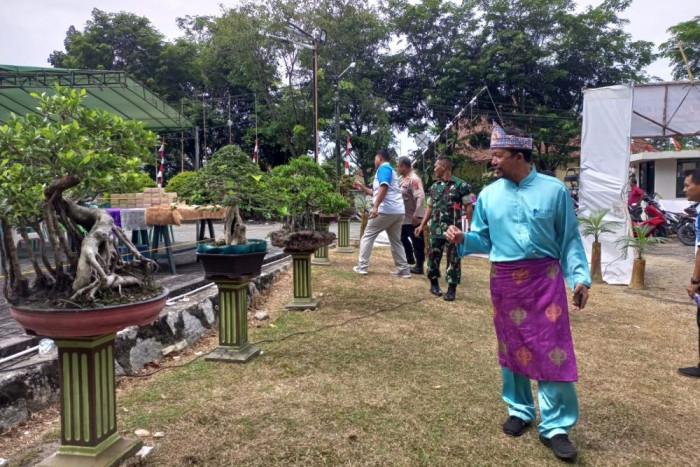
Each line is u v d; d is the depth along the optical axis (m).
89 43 25.61
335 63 22.95
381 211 7.24
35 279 2.50
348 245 9.92
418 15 25.05
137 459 2.56
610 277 8.52
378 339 4.61
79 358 2.40
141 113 17.27
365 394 3.43
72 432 2.45
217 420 3.01
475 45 25.08
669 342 5.06
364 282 6.98
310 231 5.46
